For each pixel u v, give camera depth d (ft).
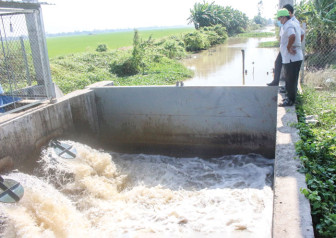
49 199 17.19
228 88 24.31
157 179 22.65
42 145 21.86
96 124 27.84
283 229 9.29
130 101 26.94
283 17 19.74
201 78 52.24
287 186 11.44
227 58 79.41
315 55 40.06
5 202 15.61
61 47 147.43
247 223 15.33
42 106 22.36
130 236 15.34
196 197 19.43
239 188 20.03
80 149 22.81
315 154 13.69
